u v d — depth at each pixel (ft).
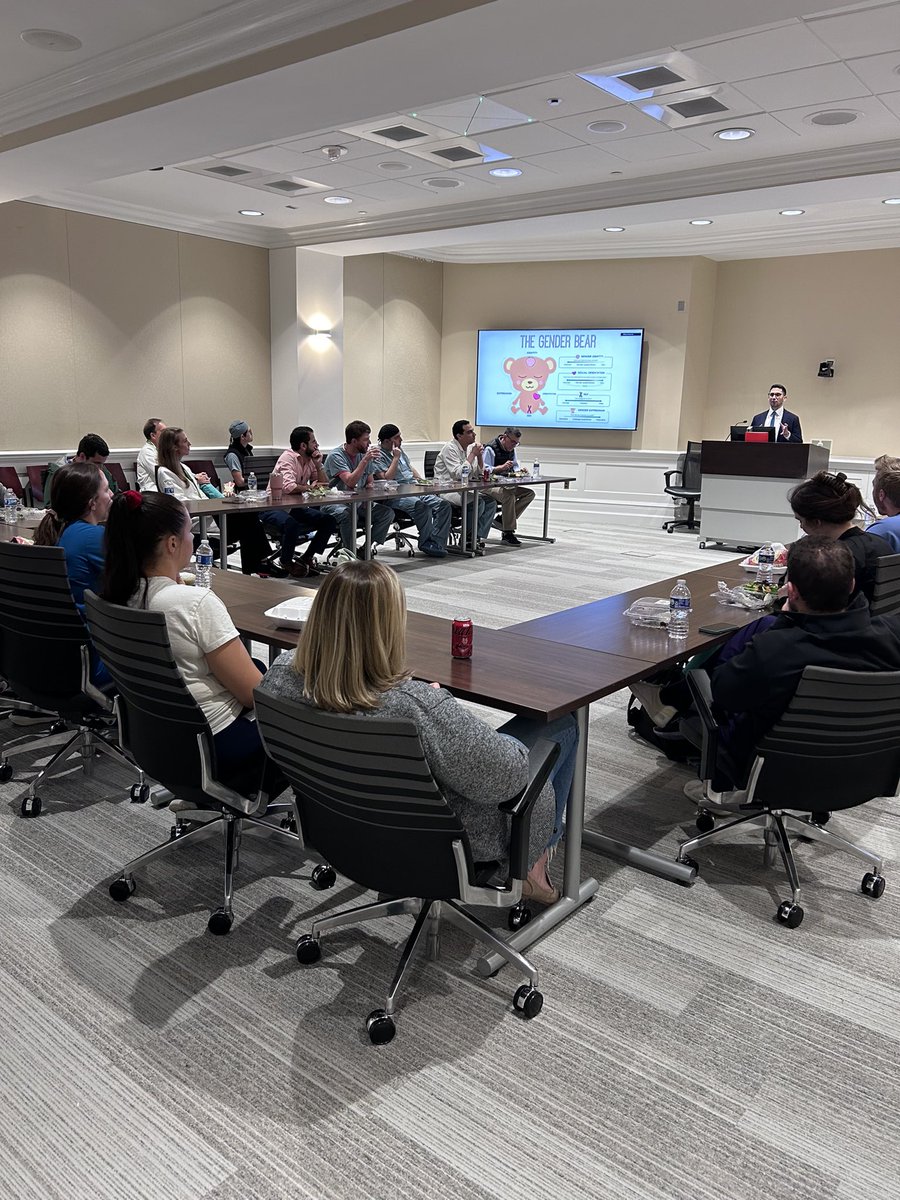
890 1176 5.25
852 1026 6.57
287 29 12.14
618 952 7.39
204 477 23.24
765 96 15.42
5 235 22.81
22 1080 5.81
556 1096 5.79
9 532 14.12
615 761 11.43
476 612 18.51
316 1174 5.16
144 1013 6.45
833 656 7.21
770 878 8.65
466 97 14.10
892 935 7.75
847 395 30.89
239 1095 5.72
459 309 34.96
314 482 23.61
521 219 23.65
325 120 14.85
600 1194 5.08
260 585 11.46
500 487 25.86
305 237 28.30
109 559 7.32
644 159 19.72
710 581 12.50
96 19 12.65
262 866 8.55
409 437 34.91
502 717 12.97
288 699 5.66
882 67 14.01
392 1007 6.29
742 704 7.43
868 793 7.66
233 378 29.27
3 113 16.22
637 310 32.30
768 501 26.53
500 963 7.09
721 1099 5.82
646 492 33.14
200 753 6.98
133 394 26.48
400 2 11.10
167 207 25.18
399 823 5.69
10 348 23.36
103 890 8.05
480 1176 5.17
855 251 29.94
